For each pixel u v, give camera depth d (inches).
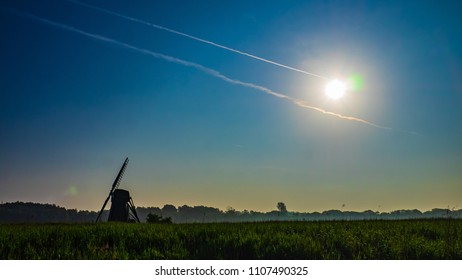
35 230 781.3
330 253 537.6
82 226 949.8
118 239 671.1
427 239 664.4
